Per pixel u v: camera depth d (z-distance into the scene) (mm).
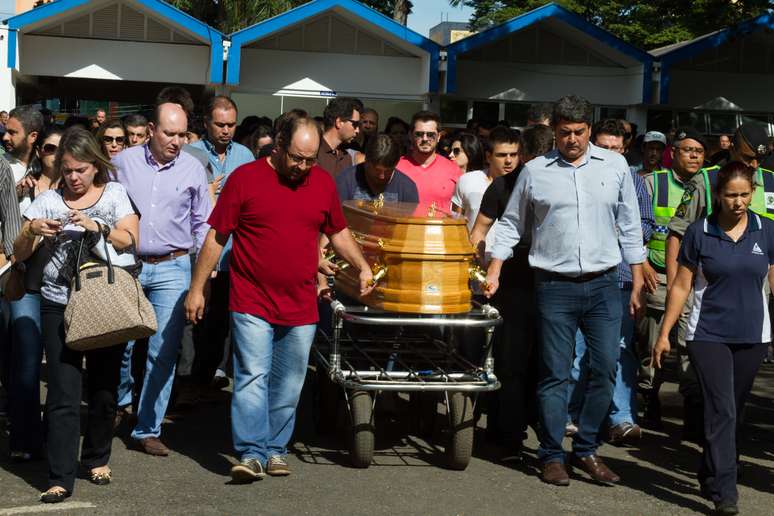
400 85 21562
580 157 6688
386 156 7707
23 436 6676
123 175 7164
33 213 6031
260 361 6480
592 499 6449
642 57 21672
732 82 22844
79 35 20469
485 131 12523
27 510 5785
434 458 7211
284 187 6422
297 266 6461
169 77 20766
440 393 8906
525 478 6836
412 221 6531
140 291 5898
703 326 6301
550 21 21781
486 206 7336
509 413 7102
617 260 6676
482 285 6805
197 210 7375
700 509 6340
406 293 6516
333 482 6555
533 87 22234
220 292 8641
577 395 7914
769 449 7926
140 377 8234
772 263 6375
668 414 8992
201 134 9789
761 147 7070
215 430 7820
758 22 21234
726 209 6230
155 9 19719
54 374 5934
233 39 19938
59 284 5918
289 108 21391
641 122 22578
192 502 6051
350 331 7598
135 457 6973
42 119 7668
